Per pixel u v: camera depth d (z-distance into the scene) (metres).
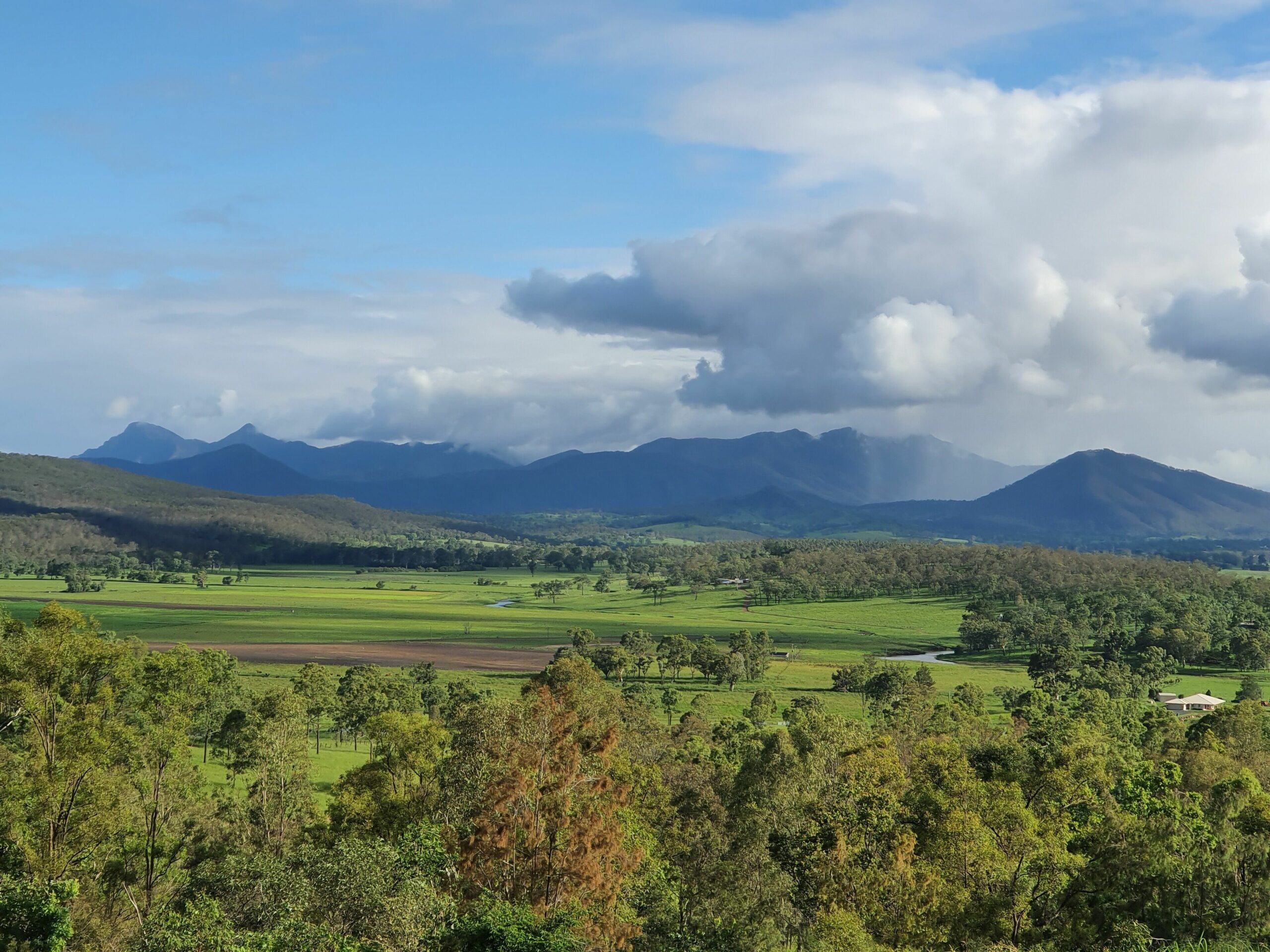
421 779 50.34
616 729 41.00
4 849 39.59
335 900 32.00
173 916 31.84
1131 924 35.34
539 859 35.84
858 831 47.50
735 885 45.59
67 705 44.44
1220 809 45.72
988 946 37.38
